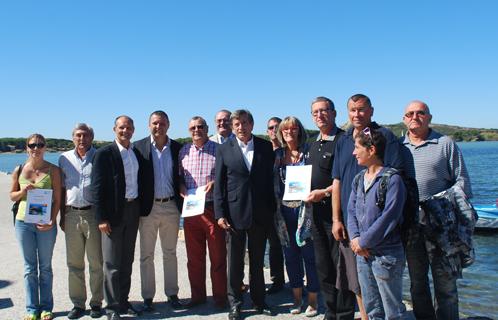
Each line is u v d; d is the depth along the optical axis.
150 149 5.60
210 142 5.79
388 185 3.68
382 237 3.64
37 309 5.27
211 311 5.50
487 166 50.19
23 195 5.12
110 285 5.12
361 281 3.95
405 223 3.79
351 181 4.23
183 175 5.75
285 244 5.34
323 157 4.80
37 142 5.09
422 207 4.33
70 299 5.80
